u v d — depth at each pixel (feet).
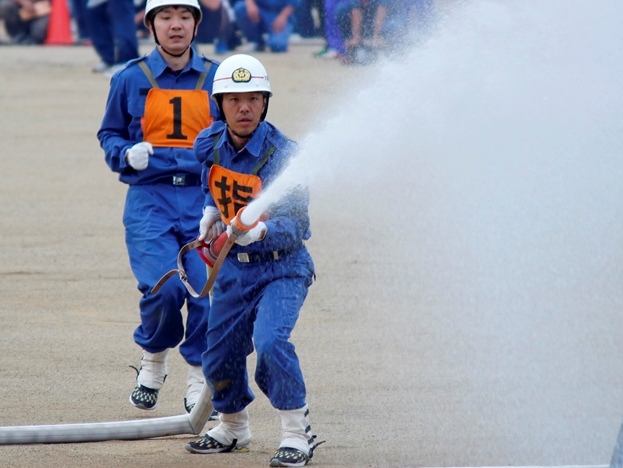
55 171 141.79
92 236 110.63
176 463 55.67
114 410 65.31
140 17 262.26
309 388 68.03
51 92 204.95
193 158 64.23
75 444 59.21
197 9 64.49
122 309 87.30
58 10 291.79
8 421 62.80
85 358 75.36
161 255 62.90
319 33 259.80
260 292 54.60
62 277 96.22
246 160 54.44
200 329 62.69
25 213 119.85
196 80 64.90
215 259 54.19
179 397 68.18
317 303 87.10
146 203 64.23
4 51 273.33
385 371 71.05
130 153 62.39
